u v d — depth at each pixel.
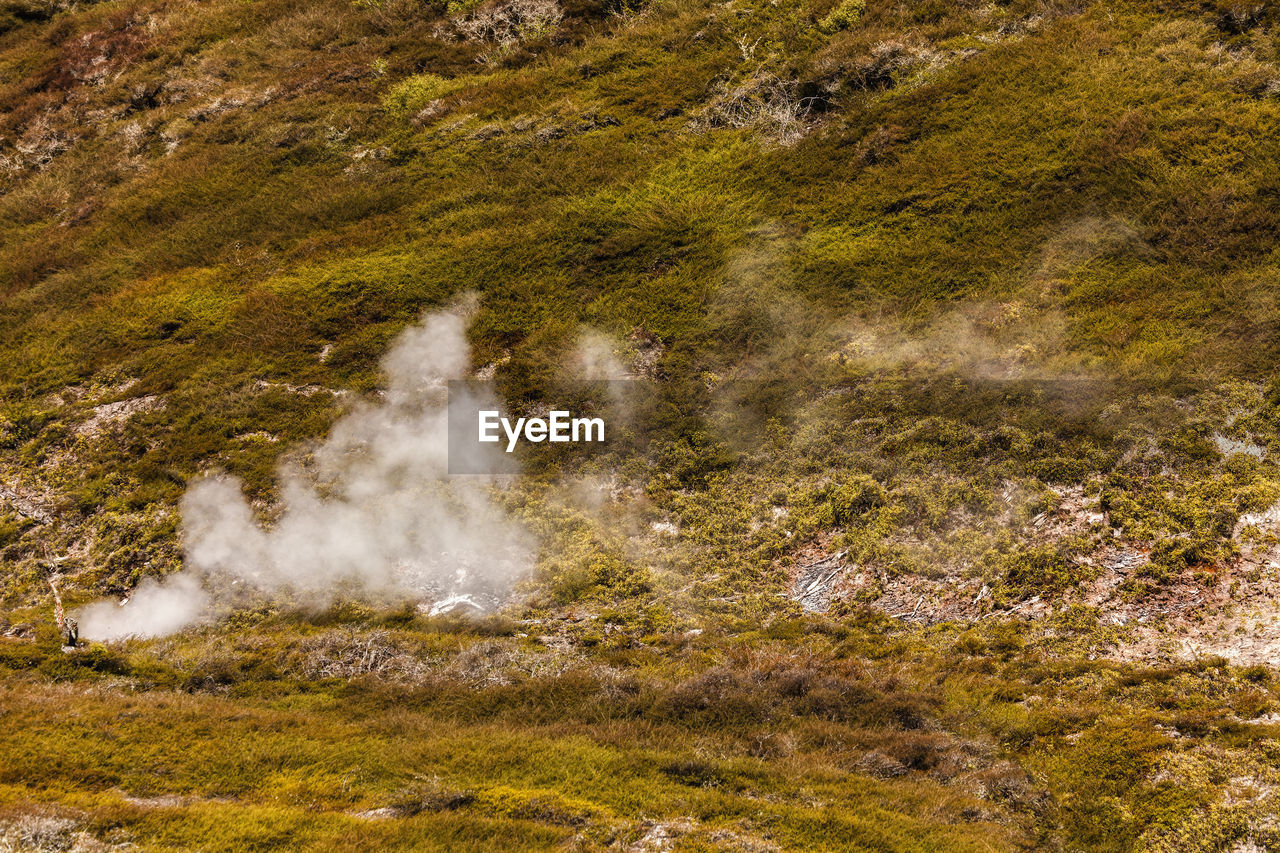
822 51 21.94
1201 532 12.20
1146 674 10.88
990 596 12.58
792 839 8.77
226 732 10.66
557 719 11.23
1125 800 9.36
